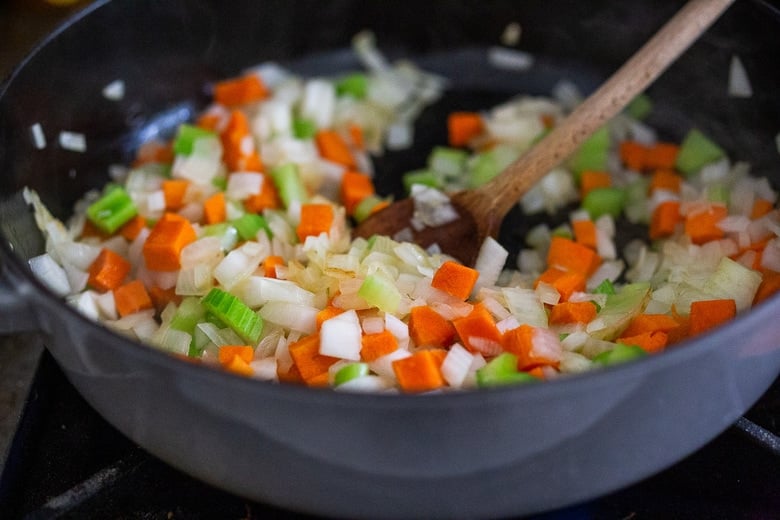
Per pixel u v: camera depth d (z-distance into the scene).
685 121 0.56
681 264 0.50
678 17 0.48
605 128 0.56
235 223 0.50
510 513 0.41
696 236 0.50
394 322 0.44
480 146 0.57
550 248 0.50
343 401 0.36
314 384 0.43
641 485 0.44
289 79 0.59
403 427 0.37
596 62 0.58
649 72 0.48
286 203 0.53
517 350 0.43
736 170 0.54
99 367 0.40
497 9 0.58
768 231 0.49
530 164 0.49
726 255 0.49
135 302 0.48
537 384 0.36
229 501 0.44
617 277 0.50
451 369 0.42
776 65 0.51
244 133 0.54
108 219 0.51
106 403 0.41
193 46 0.56
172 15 0.54
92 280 0.49
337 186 0.55
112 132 0.55
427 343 0.44
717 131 0.55
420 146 0.57
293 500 0.41
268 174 0.54
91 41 0.52
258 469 0.39
